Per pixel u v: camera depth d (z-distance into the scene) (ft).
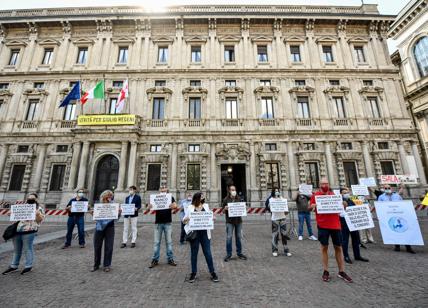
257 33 92.17
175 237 40.06
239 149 77.82
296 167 77.71
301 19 91.30
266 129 79.92
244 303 15.07
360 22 92.43
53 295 16.55
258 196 74.28
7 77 86.02
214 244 33.86
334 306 14.48
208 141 78.23
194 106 83.66
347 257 23.73
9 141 79.00
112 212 22.77
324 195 20.21
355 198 33.81
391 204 28.37
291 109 82.89
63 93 83.97
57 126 80.64
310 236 36.29
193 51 91.20
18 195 75.00
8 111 82.48
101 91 76.89
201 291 17.08
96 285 18.37
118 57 89.86
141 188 74.38
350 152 78.59
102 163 77.41
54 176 77.66
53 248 31.42
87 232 44.14
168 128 79.87
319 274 20.36
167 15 88.89
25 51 89.97
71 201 32.91
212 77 85.40
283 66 88.12
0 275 20.67
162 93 83.41
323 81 86.38
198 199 20.62
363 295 15.97
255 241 35.19
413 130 80.38
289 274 20.45
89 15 89.15
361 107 83.76
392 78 87.35
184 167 76.64
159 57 90.48
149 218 64.59
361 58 92.27
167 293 16.78
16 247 21.81
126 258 26.40
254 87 85.05
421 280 18.42
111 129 74.49
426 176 99.50
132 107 82.33
